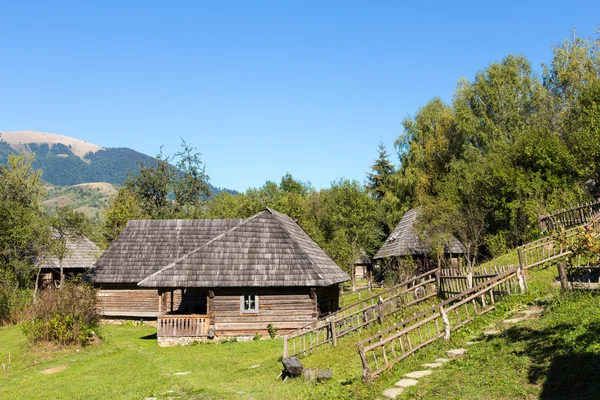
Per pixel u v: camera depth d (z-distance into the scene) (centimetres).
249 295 2480
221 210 6556
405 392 1008
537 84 3972
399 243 3825
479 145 4247
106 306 3216
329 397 1098
